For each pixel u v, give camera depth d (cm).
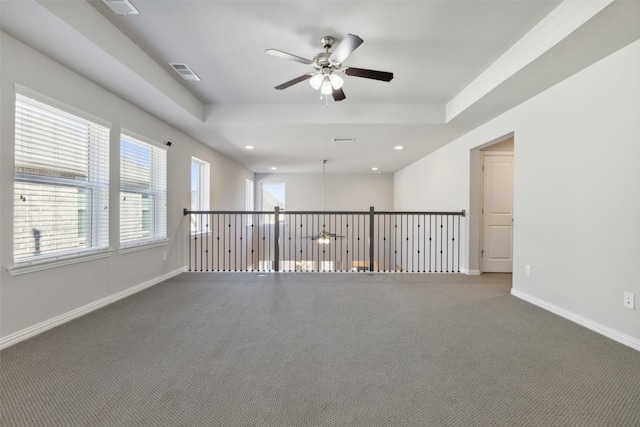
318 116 381
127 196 314
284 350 195
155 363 177
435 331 227
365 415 134
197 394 148
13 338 199
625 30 187
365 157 620
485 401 144
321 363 179
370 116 380
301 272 433
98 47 207
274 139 464
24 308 206
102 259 277
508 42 242
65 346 197
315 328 231
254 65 282
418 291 337
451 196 482
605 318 221
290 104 381
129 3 196
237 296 313
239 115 382
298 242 878
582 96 241
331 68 231
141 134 330
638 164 200
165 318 250
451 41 240
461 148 445
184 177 431
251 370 170
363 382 159
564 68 237
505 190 438
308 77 245
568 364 179
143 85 269
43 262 217
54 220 230
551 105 273
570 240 252
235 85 326
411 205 705
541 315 262
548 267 276
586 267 237
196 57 267
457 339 213
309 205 876
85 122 257
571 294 251
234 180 672
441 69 287
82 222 256
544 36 212
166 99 301
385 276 410
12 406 137
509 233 438
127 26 222
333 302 295
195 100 359
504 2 195
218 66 284
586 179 237
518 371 171
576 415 134
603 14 172
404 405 141
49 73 221
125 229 311
